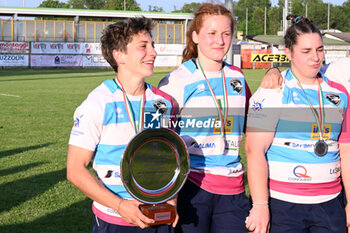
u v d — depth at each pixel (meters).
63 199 5.59
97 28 50.47
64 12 49.31
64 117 12.92
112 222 2.57
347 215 2.96
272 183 2.86
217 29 2.98
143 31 2.56
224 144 3.08
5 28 48.19
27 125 11.44
